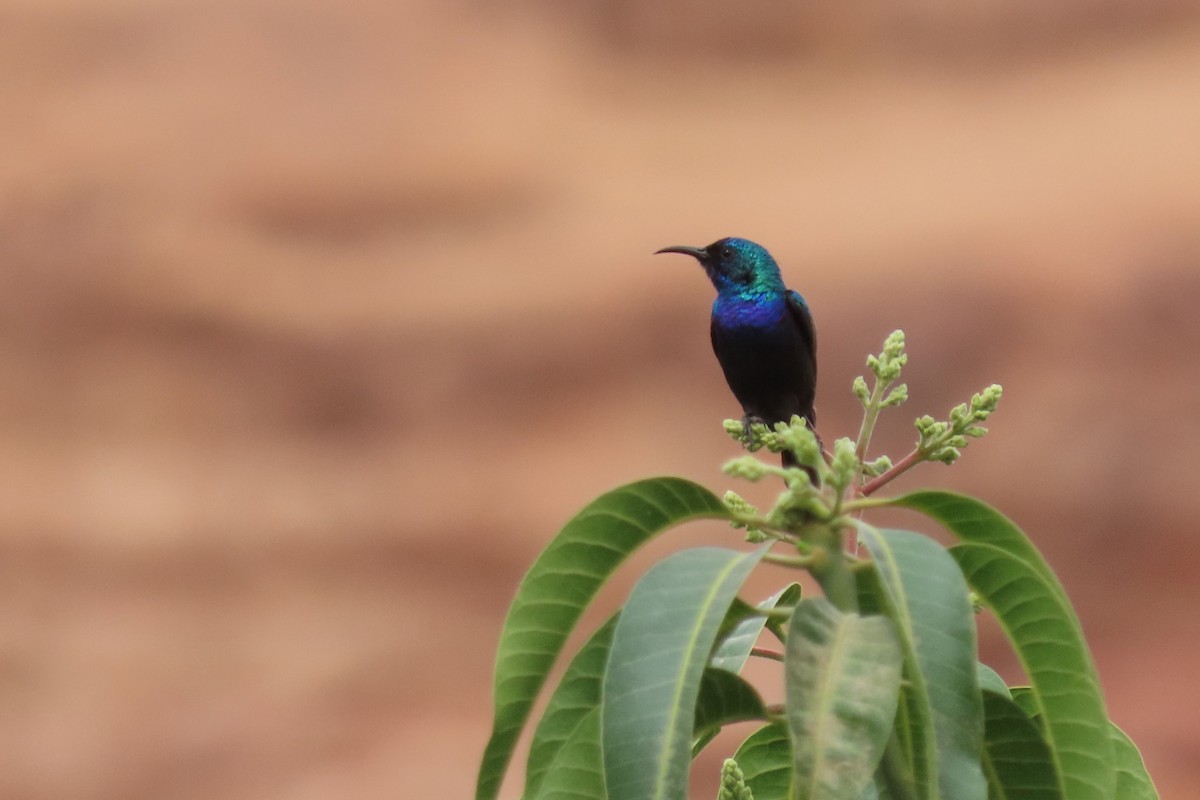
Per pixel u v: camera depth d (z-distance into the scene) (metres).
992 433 23.59
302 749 21.52
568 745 2.12
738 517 2.01
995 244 26.39
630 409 26.28
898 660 1.81
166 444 26.34
